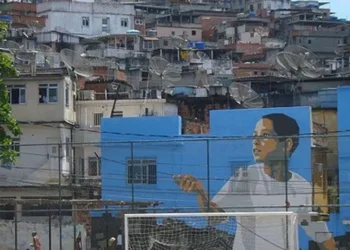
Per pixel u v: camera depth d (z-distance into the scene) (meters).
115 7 161.00
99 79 83.38
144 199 60.31
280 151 58.09
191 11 192.12
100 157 65.88
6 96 55.09
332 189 57.97
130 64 119.44
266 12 197.88
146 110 73.44
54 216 60.91
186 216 44.91
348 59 126.19
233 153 58.91
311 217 57.12
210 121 59.94
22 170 65.69
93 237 58.84
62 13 157.12
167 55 138.25
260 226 46.72
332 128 64.75
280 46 161.12
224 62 134.62
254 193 58.41
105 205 55.41
